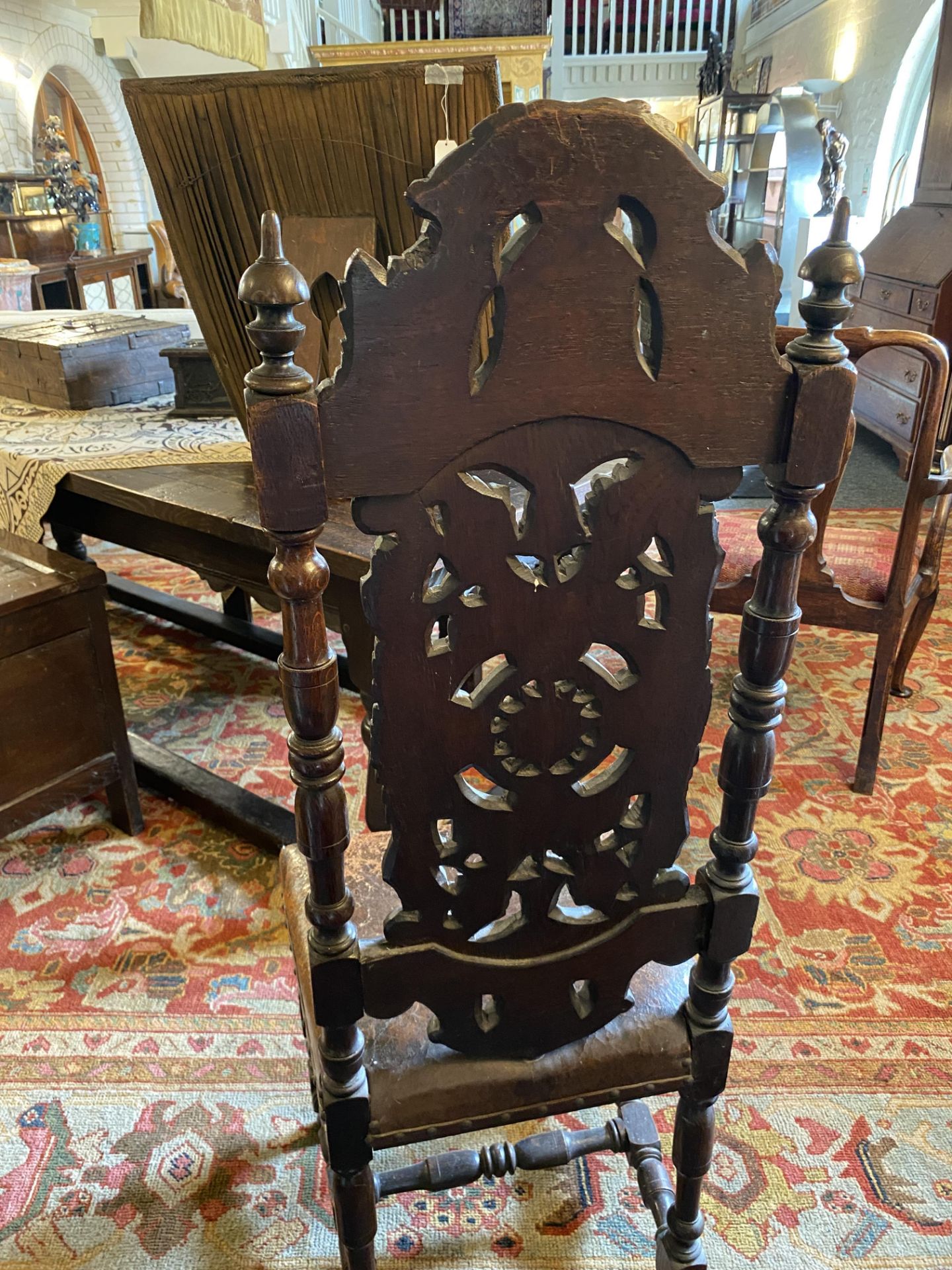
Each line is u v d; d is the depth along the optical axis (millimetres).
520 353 617
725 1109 1423
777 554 740
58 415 2424
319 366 1651
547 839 816
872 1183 1316
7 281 5785
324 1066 894
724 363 653
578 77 11281
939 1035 1545
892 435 4602
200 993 1648
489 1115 937
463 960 855
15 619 1701
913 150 6824
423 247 584
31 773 1820
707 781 2232
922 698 2619
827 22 8062
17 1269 1216
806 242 6047
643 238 611
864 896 1855
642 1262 1233
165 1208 1293
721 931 895
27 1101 1444
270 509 625
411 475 640
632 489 687
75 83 7629
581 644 738
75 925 1805
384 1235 1270
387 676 710
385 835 1312
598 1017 935
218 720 2578
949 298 4207
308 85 1408
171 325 2711
